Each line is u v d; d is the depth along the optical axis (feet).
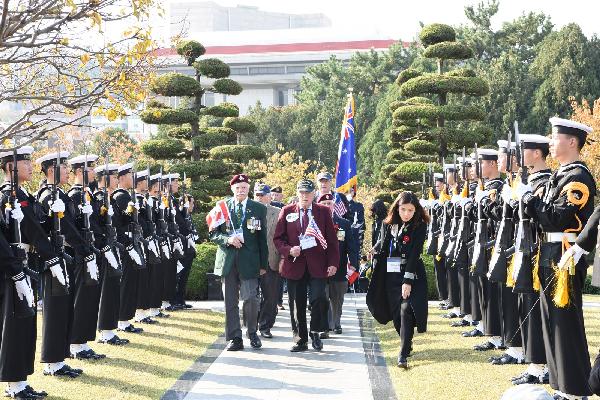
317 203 33.30
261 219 33.24
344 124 49.75
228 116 68.59
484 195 28.22
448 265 40.55
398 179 67.67
